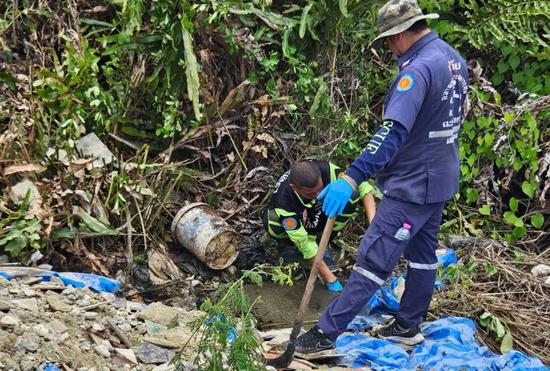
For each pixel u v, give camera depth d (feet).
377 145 16.98
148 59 25.76
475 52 29.96
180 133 25.94
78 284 20.34
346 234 27.17
